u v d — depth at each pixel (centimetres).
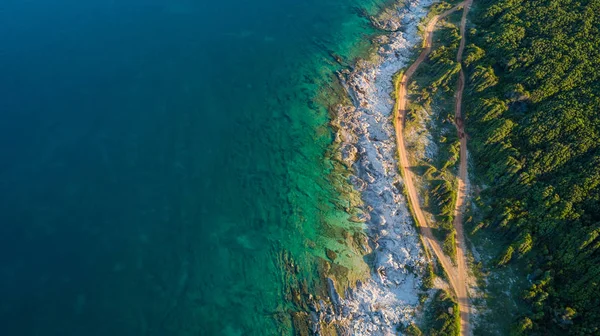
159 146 7900
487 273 6278
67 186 7175
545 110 7406
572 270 5853
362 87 9038
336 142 8075
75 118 8131
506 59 8550
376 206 7144
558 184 6544
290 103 8812
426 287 6175
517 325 5625
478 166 7456
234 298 6188
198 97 8794
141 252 6550
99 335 5741
